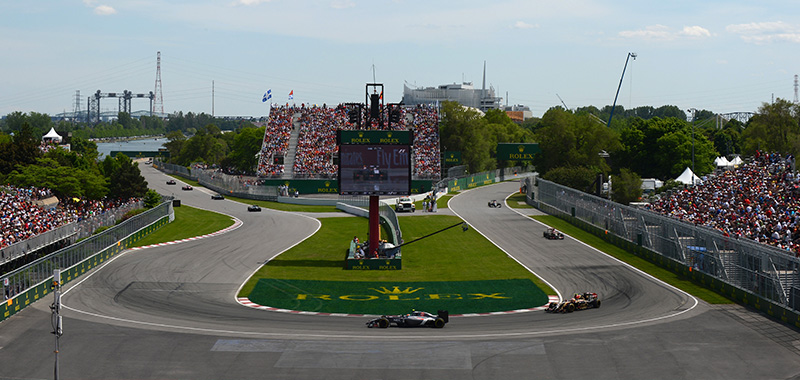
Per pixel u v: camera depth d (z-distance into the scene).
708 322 48.59
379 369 39.38
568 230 93.25
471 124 175.38
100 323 48.81
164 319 50.38
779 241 62.31
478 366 39.75
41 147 141.00
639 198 117.62
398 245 78.12
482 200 129.88
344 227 101.19
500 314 52.94
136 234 86.62
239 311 53.75
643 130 159.88
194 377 38.22
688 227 64.88
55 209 94.56
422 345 43.69
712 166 154.12
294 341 44.62
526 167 191.12
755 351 42.09
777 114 131.38
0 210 81.69
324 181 142.25
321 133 159.38
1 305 49.06
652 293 58.03
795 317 47.28
